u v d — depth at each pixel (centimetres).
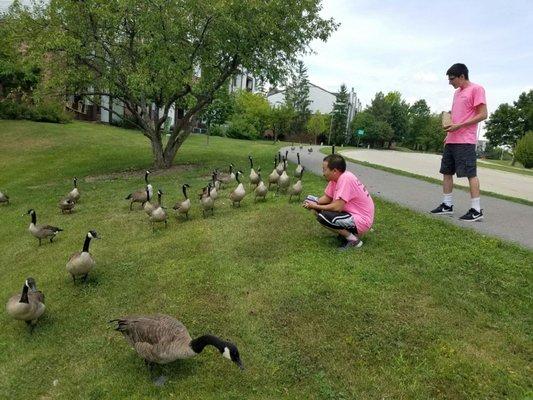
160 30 1445
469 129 776
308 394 429
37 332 600
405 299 565
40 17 1620
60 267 820
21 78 3172
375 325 517
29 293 626
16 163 2239
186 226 965
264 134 6538
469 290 580
